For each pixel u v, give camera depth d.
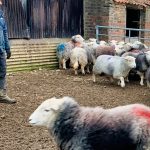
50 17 15.62
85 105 9.02
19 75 12.99
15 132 6.96
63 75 13.34
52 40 15.61
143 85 11.99
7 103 8.91
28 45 14.41
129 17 20.16
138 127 4.67
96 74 12.05
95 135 4.72
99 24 17.30
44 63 14.98
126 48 13.66
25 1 14.43
